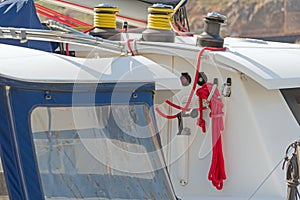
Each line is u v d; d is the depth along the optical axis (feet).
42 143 26.94
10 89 26.58
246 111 35.99
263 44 43.73
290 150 35.32
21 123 26.66
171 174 36.86
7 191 26.66
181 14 50.24
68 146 27.48
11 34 31.68
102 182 27.76
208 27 38.24
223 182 36.60
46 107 27.27
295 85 35.99
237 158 36.35
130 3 50.31
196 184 37.01
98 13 40.57
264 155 35.40
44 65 28.68
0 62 28.27
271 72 35.83
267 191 35.14
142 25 50.88
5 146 26.50
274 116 36.32
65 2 52.31
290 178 30.99
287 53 40.11
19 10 39.09
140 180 28.66
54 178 26.86
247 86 36.22
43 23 41.75
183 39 41.68
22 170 26.37
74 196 27.02
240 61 35.88
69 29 34.50
